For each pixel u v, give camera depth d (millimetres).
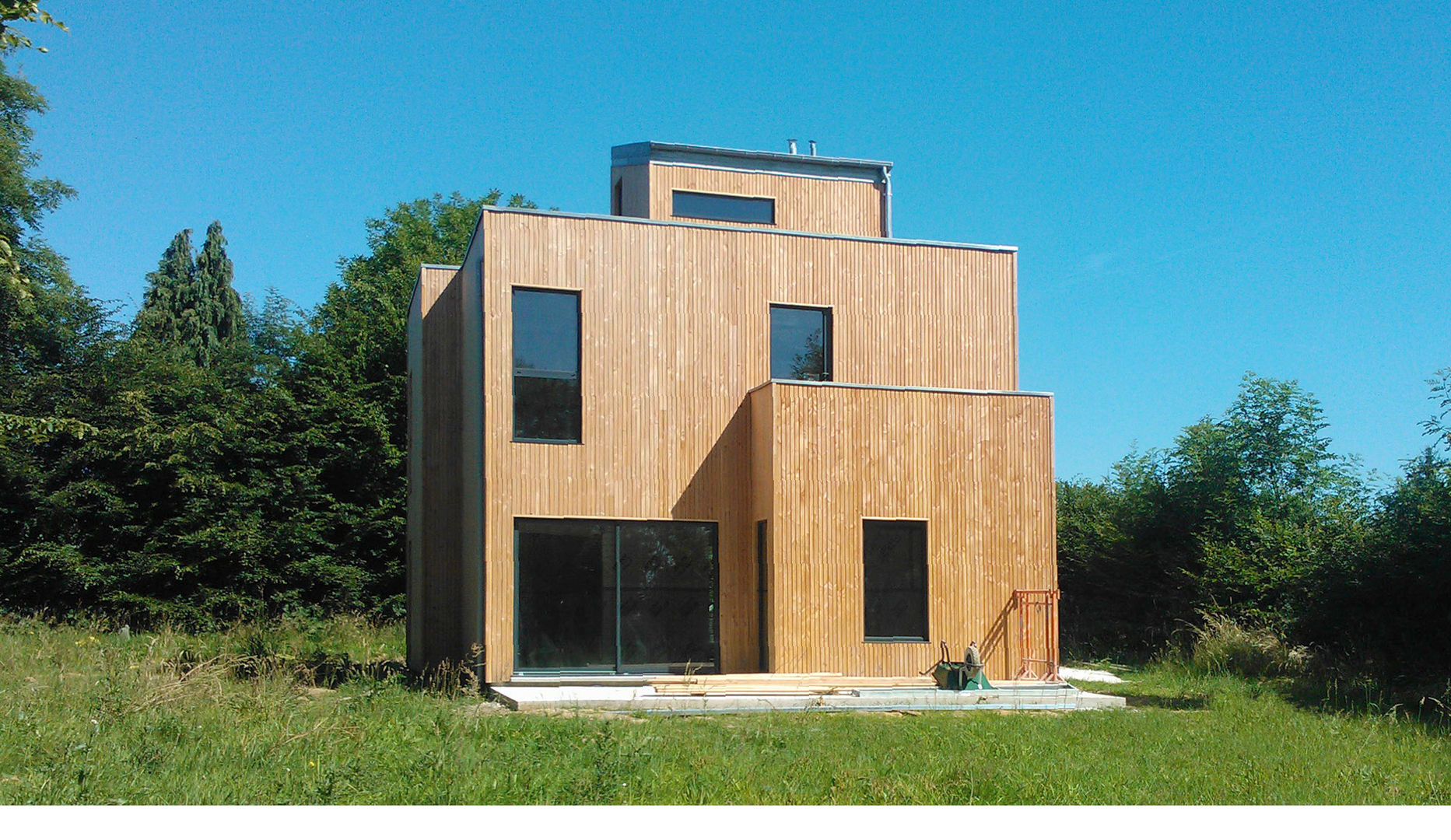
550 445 14406
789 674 13734
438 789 7316
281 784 7387
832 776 8133
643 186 18406
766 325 15422
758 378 15305
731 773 8219
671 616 14664
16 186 24281
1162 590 20594
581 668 14250
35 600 22297
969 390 15102
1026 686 13906
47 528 22484
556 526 14414
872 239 15992
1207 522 20266
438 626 16938
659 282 15062
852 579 14398
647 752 8773
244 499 23500
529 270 14547
